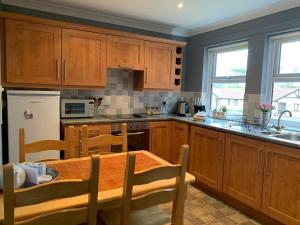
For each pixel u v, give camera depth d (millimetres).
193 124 3195
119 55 3361
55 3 3025
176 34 4125
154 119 3492
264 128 2777
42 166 1366
